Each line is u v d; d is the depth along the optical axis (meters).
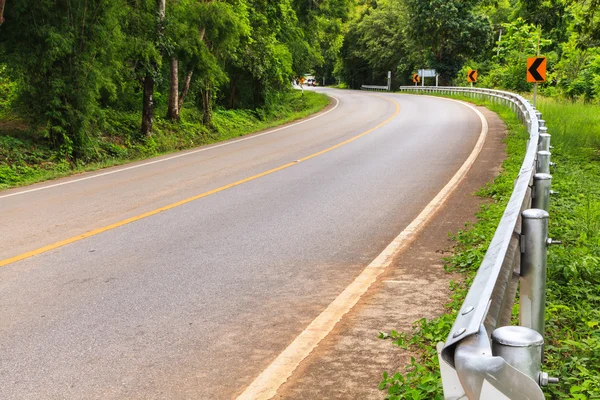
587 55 40.28
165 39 21.64
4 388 4.13
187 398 3.98
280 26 36.97
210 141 23.80
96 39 18.08
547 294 5.39
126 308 5.62
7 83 22.42
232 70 35.72
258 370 4.37
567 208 8.97
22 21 16.56
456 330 1.75
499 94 34.34
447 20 59.75
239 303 5.72
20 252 7.61
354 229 8.51
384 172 13.59
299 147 19.56
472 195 10.55
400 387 3.75
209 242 7.95
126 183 13.23
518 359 1.58
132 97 26.00
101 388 4.12
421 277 6.31
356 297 5.78
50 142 17.92
